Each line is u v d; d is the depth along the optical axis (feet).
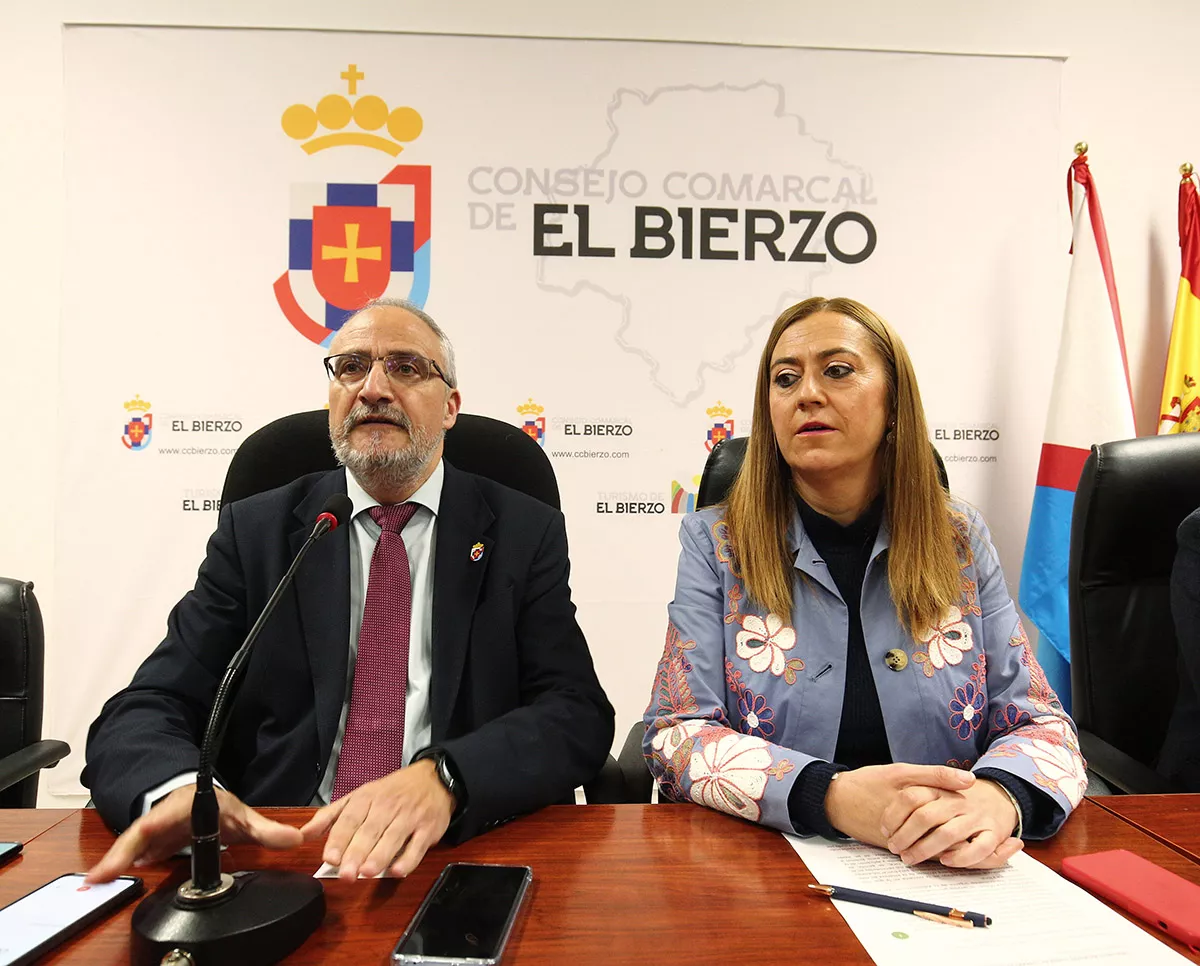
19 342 7.73
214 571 4.23
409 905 2.46
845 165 8.20
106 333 7.74
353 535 4.32
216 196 7.84
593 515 8.11
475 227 8.01
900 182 8.21
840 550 4.15
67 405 7.69
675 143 8.11
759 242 8.16
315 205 7.90
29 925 2.27
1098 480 4.82
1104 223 8.20
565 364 8.08
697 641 3.99
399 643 4.09
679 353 8.14
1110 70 8.32
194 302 7.81
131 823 2.98
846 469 4.02
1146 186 8.36
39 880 2.62
